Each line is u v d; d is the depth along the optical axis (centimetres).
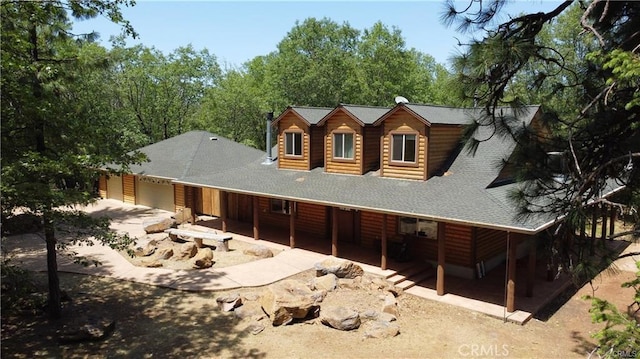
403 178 1605
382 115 1723
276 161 2222
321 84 4009
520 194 802
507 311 1181
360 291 1285
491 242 1553
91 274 1480
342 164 1792
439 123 1548
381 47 4353
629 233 756
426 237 1567
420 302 1267
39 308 1188
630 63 567
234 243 1866
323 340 1027
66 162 963
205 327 1101
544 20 728
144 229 2058
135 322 1130
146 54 3853
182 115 4241
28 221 1038
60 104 1056
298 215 2036
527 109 805
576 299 1321
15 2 920
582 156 783
